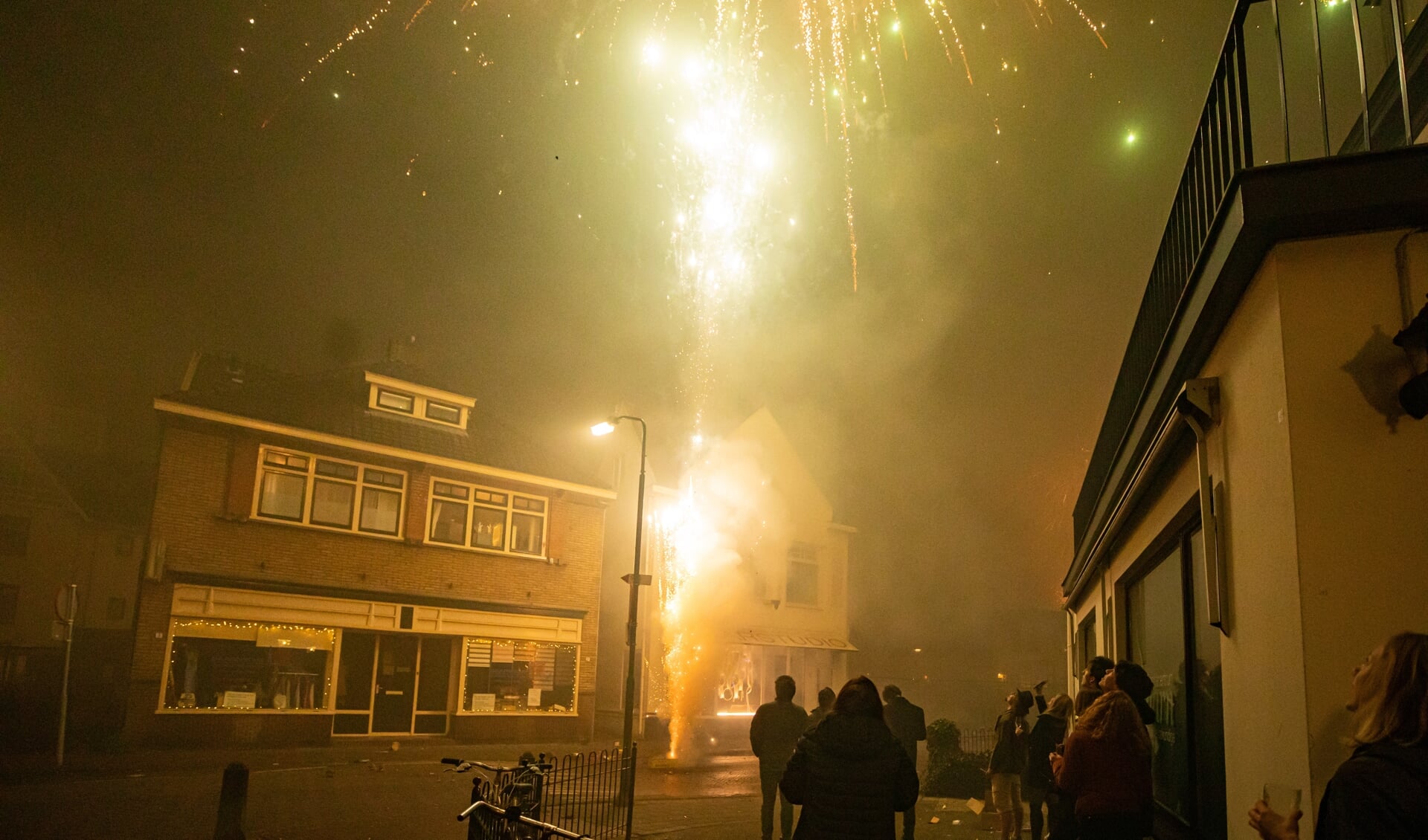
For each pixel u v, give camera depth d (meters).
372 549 22.94
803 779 4.57
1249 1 3.48
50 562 33.97
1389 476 2.82
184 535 20.02
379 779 16.06
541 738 25.39
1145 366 6.44
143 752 18.44
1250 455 3.45
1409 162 2.88
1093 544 9.05
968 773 14.63
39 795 12.84
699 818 13.02
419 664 23.70
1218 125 3.99
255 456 21.25
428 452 24.08
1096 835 4.36
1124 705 4.54
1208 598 4.01
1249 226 3.01
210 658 20.12
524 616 25.59
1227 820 3.96
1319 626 2.79
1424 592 2.72
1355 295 2.97
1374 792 1.98
